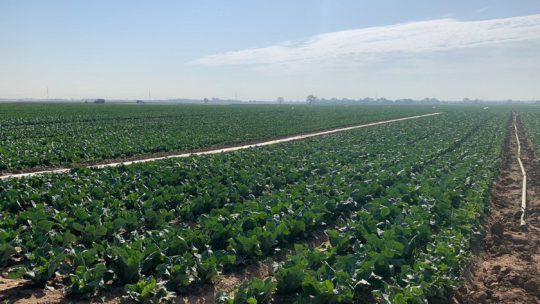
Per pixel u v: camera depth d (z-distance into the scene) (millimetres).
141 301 9320
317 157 27672
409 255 11984
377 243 11719
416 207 15133
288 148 33094
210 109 108688
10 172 25156
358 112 106875
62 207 16000
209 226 12977
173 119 67625
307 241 13820
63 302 9602
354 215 15203
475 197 17797
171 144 35875
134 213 13906
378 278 10266
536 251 13953
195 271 10469
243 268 11719
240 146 39531
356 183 19797
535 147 38094
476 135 48062
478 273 12133
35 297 9797
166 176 20094
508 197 21422
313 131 54531
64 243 12156
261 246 12406
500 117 89125
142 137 39750
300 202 15633
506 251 13852
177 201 16859
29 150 29234
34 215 13531
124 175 20172
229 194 17469
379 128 55844
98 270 9961
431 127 57188
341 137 42562
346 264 10414
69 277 10227
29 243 11562
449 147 35625
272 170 22688
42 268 10195
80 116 67062
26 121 54500
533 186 23922
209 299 10078
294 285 9992
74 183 18562
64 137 38312
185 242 11359
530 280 11242
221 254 11367
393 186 18875
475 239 14102
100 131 45250
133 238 12820
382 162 25844
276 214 14430
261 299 9445
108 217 13703
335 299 9195
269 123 62750
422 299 9219
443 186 18891
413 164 25719
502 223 16859
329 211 15477
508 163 32000
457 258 11531
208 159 26188
